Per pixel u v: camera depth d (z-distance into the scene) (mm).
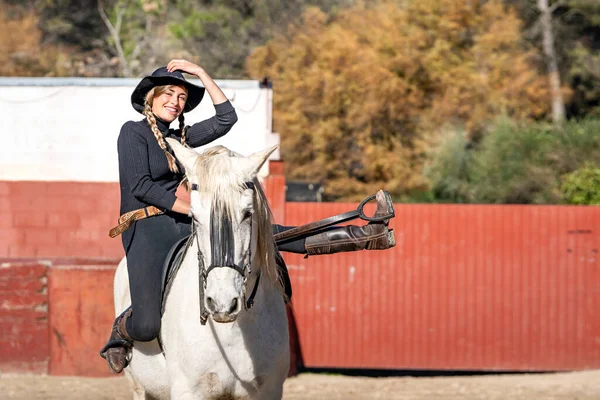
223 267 4578
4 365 13453
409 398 12039
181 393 5203
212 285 4574
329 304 14617
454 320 14555
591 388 12625
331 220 5547
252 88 15117
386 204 5527
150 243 5617
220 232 4602
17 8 39875
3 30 37375
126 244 5711
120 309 6383
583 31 36844
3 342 13469
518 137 26891
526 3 35125
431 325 14562
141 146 5555
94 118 15594
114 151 15594
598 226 14391
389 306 14594
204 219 4676
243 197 4672
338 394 12391
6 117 15547
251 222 4781
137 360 5863
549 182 25500
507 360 14508
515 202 25719
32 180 15508
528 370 14508
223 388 5176
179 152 4945
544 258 14469
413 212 14617
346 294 14617
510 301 14500
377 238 5562
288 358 5492
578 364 14438
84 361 13492
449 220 14547
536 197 25297
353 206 14469
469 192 26547
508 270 14508
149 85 5801
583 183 23891
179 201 5367
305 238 5680
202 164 4758
